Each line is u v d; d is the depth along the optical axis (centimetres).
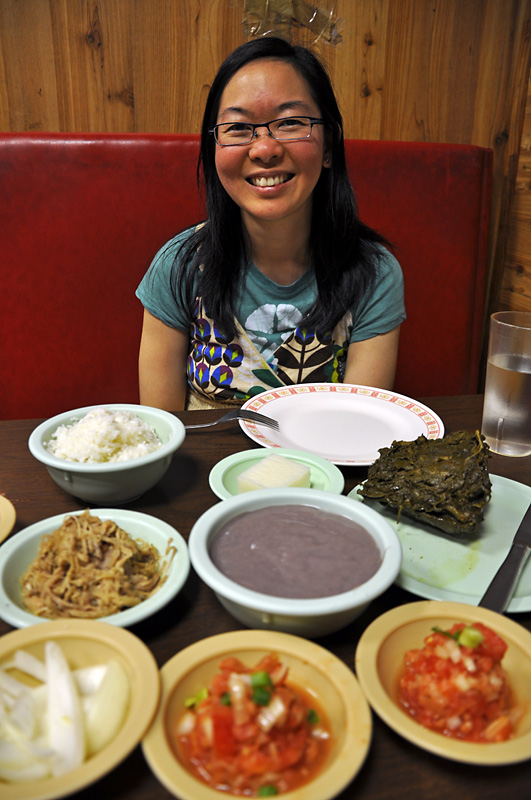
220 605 84
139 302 225
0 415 231
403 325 252
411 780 60
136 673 64
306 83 152
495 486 113
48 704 62
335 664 66
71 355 227
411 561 93
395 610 73
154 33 236
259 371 180
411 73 259
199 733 59
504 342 125
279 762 57
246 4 229
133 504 107
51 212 211
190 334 191
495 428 127
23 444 126
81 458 105
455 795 59
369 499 106
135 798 58
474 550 96
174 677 64
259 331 178
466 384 269
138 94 244
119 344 229
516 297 283
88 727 61
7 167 205
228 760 57
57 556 84
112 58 237
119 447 109
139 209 215
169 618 81
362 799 58
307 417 140
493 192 280
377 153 228
